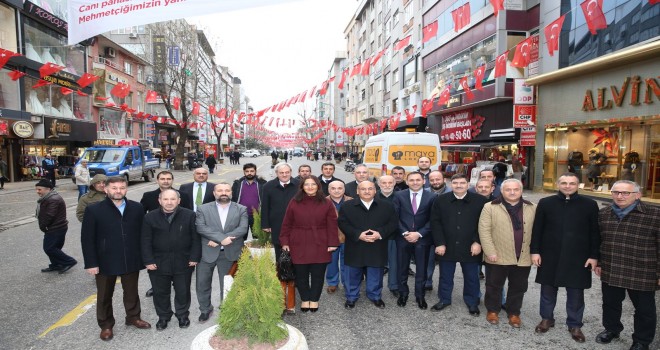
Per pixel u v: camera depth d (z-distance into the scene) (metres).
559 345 4.01
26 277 6.15
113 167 18.44
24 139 22.73
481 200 4.79
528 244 4.38
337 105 76.69
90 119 28.84
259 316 2.91
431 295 5.51
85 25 4.05
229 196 4.65
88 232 4.03
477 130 21.67
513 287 4.46
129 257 4.20
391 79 37.41
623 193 3.76
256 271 3.11
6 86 20.56
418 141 11.23
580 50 14.12
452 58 22.86
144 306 5.07
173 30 31.53
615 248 3.82
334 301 5.29
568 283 4.07
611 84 12.79
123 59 35.06
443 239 4.80
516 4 17.64
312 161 57.56
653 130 11.58
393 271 5.57
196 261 4.36
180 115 47.22
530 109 16.31
